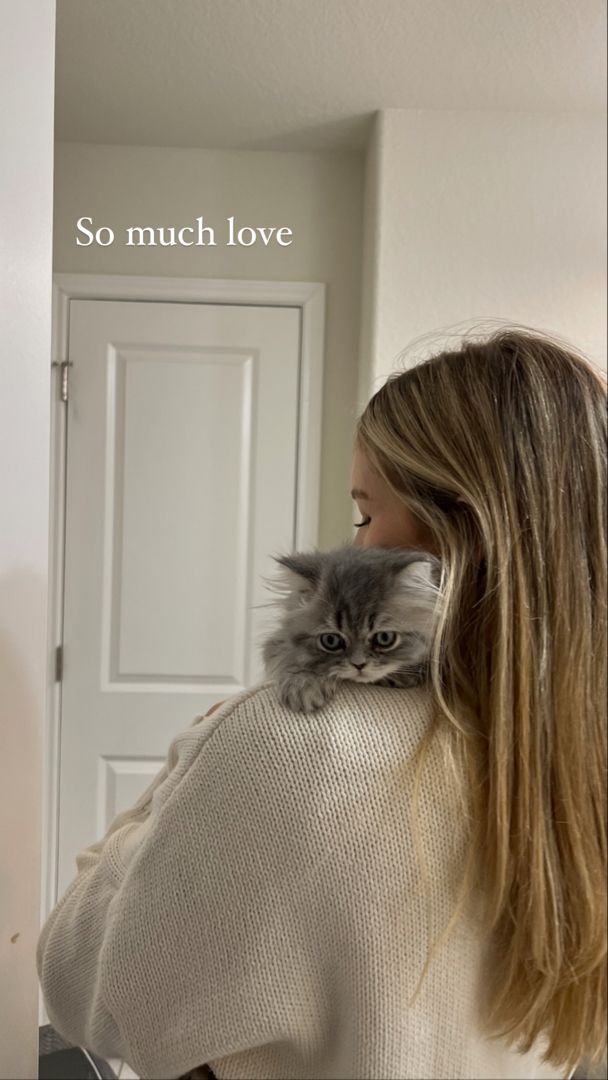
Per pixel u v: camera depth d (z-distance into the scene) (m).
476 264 1.63
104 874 0.69
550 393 0.65
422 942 0.58
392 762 0.57
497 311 1.65
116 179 1.62
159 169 1.63
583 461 0.64
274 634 0.75
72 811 1.77
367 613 0.64
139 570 1.77
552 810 0.60
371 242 1.66
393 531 0.73
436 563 0.66
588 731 0.60
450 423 0.66
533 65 1.43
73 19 1.21
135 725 1.79
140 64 1.36
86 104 1.48
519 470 0.63
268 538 1.81
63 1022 0.72
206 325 1.72
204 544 1.79
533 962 0.60
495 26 1.29
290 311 1.75
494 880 0.58
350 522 1.82
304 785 0.56
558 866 0.60
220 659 1.82
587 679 0.60
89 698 1.77
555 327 1.66
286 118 1.58
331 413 1.79
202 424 1.76
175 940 0.59
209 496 1.78
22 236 0.67
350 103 1.54
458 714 0.60
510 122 1.61
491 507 0.62
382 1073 0.59
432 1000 0.60
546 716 0.59
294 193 1.71
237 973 0.58
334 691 0.62
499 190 1.62
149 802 0.77
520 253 1.64
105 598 1.76
